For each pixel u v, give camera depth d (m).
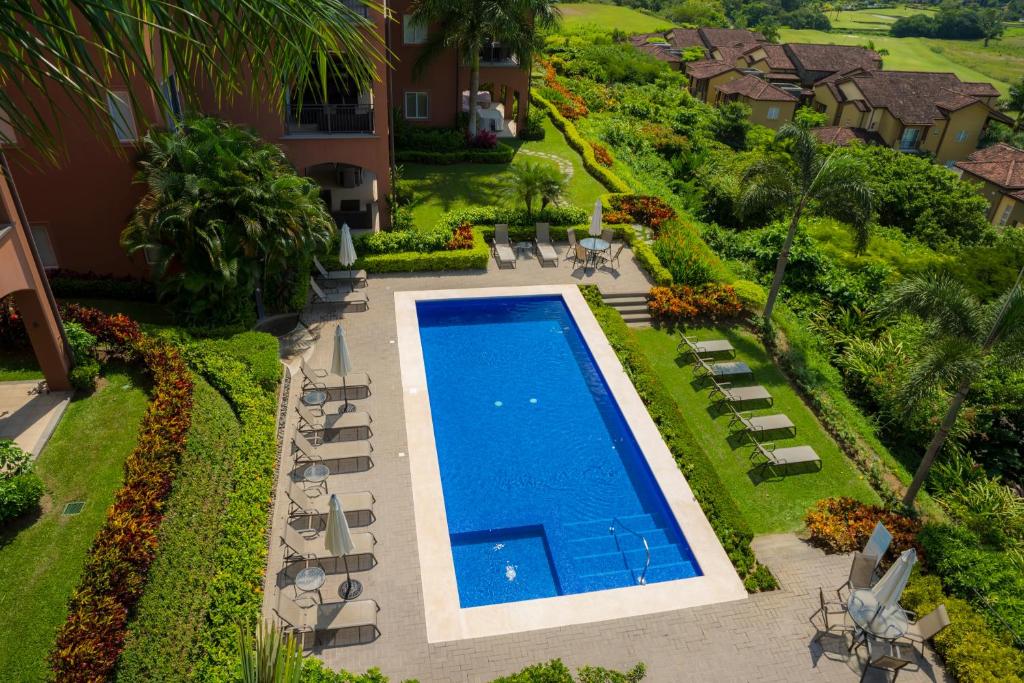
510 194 25.97
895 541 14.56
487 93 36.91
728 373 19.14
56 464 13.62
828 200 20.28
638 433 17.06
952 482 17.55
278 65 5.52
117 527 11.62
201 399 15.44
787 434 17.94
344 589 12.47
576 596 12.98
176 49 5.01
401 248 23.59
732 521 14.74
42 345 14.76
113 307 19.31
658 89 54.25
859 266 27.27
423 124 34.41
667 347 20.94
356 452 14.99
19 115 4.82
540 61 50.31
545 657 11.80
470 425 17.27
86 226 19.39
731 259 27.14
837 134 59.47
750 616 12.85
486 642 11.95
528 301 22.52
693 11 116.94
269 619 11.67
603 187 30.83
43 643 10.30
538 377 19.16
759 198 20.81
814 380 19.88
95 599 10.45
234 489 13.77
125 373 16.33
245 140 18.55
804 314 23.77
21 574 11.37
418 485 14.85
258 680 7.25
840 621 12.80
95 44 4.59
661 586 13.32
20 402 15.08
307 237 18.75
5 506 12.02
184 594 11.45
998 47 135.50
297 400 16.94
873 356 21.06
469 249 23.91
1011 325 13.94
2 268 13.09
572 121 39.50
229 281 17.22
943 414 18.94
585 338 20.50
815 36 134.25
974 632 12.45
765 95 61.31
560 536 14.51
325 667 11.23
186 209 16.34
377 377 18.02
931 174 40.47
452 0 28.62
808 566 14.09
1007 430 19.72
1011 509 16.28
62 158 18.22
